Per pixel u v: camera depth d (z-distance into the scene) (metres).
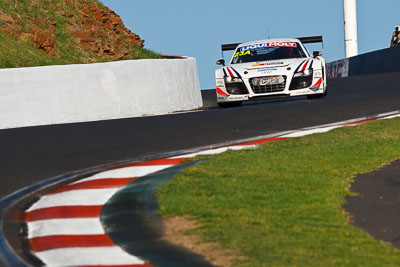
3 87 45.66
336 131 31.47
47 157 29.34
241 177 21.70
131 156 28.55
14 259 15.42
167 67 56.53
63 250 16.05
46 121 46.97
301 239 15.25
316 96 48.88
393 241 15.70
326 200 18.92
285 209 17.89
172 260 14.59
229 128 35.12
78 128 38.06
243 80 46.91
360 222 17.25
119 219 18.31
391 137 29.98
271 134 32.47
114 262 14.90
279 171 22.58
